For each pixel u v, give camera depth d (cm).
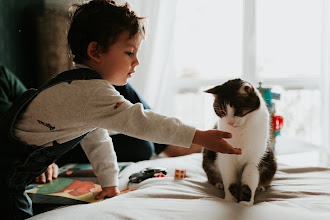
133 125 71
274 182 97
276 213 67
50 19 189
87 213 68
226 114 91
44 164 84
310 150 173
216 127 109
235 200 82
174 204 73
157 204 73
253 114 89
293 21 186
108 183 95
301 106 184
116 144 142
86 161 140
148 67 193
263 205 74
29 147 79
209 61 213
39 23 192
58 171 122
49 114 78
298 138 184
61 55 191
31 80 202
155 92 195
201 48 213
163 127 71
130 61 84
